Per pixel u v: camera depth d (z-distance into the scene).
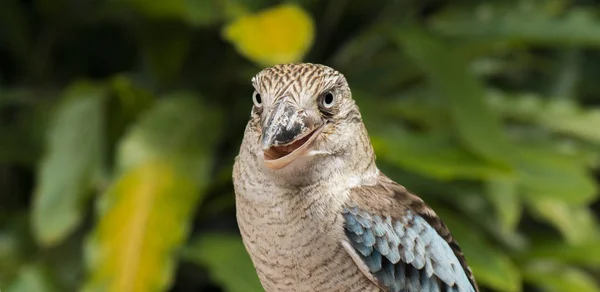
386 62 3.88
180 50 3.85
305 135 3.28
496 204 3.71
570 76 4.32
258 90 3.30
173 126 3.72
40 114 3.86
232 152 3.79
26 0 4.32
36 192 3.73
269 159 3.26
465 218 3.80
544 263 3.80
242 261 3.65
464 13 3.82
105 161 3.76
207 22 3.72
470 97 3.67
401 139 3.70
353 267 3.30
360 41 3.82
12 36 4.16
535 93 4.34
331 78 3.30
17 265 3.75
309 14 3.89
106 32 4.34
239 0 3.76
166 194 3.65
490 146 3.64
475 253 3.66
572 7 4.49
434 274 3.34
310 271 3.29
